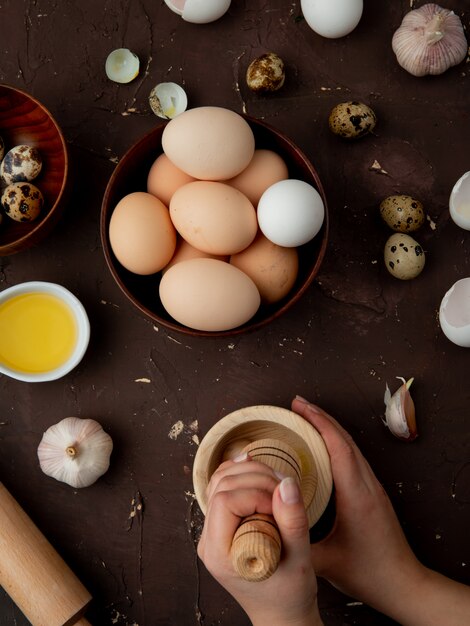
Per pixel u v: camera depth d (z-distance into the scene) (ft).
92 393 1.76
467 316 1.67
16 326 1.73
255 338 1.75
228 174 1.46
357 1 1.65
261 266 1.50
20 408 1.76
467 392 1.73
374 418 1.74
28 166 1.64
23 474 1.75
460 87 1.77
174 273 1.43
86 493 1.74
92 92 1.79
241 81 1.78
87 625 1.64
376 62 1.77
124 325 1.76
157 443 1.75
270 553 0.99
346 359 1.75
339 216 1.75
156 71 1.78
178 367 1.75
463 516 1.72
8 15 1.80
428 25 1.64
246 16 1.78
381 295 1.75
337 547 1.59
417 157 1.76
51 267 1.77
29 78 1.80
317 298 1.75
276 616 1.23
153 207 1.48
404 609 1.61
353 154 1.76
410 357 1.74
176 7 1.71
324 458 1.49
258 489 1.10
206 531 1.11
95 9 1.79
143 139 1.50
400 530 1.64
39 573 1.61
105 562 1.73
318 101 1.77
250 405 1.74
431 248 1.75
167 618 1.72
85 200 1.77
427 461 1.73
